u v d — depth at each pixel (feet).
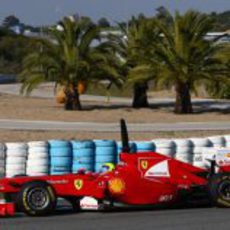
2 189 134.62
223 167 151.12
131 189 141.49
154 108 430.20
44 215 134.72
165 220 129.08
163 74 376.27
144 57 385.91
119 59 416.26
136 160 143.64
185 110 387.55
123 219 130.62
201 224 123.95
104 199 140.26
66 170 187.11
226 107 447.83
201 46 376.27
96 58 395.55
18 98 504.84
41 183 134.72
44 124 307.17
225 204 145.07
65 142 187.62
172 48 379.96
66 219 130.72
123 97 584.81
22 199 133.28
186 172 146.61
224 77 381.19
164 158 146.00
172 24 388.16
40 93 579.89
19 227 120.88
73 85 394.93
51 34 396.57
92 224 124.16
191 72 380.58
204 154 156.66
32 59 392.27
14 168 184.65
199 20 383.86
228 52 379.96
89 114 365.81
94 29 396.57
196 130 299.79
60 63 392.88
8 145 185.16
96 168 190.08
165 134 282.77
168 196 144.05
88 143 188.44
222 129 307.17
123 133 146.72
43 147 185.57
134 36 417.90
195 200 146.20
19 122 313.12
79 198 141.79
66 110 391.24
